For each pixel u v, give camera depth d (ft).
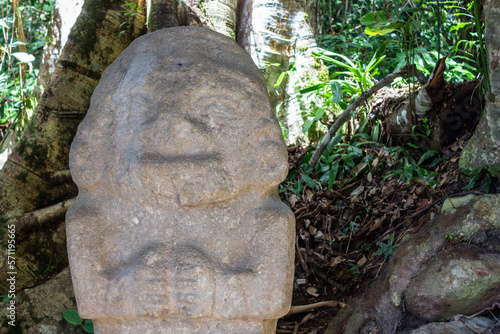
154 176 6.69
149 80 7.15
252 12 14.46
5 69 19.90
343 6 19.39
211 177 6.68
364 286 10.36
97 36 12.70
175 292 6.49
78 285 6.79
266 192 7.05
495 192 9.59
